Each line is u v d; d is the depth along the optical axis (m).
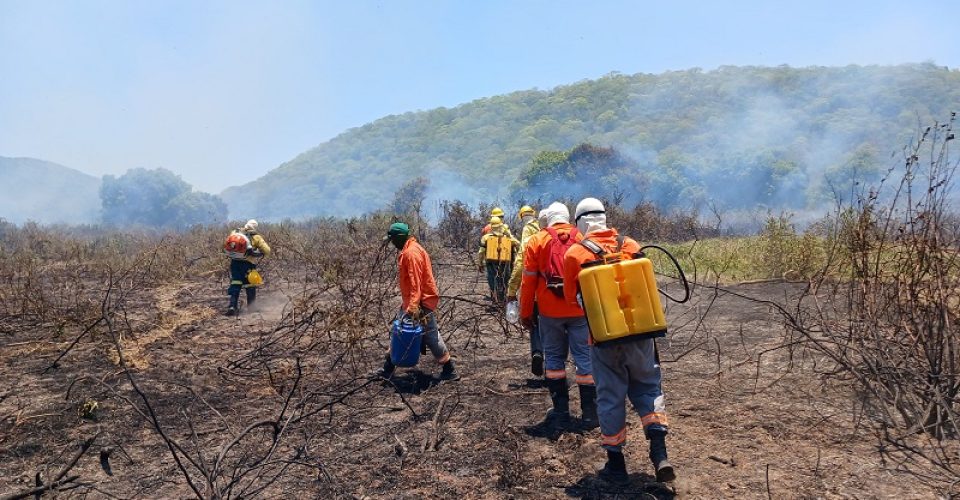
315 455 4.74
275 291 12.36
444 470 4.44
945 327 4.68
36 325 9.53
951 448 4.32
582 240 4.21
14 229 33.16
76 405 5.90
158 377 6.84
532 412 5.54
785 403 5.30
